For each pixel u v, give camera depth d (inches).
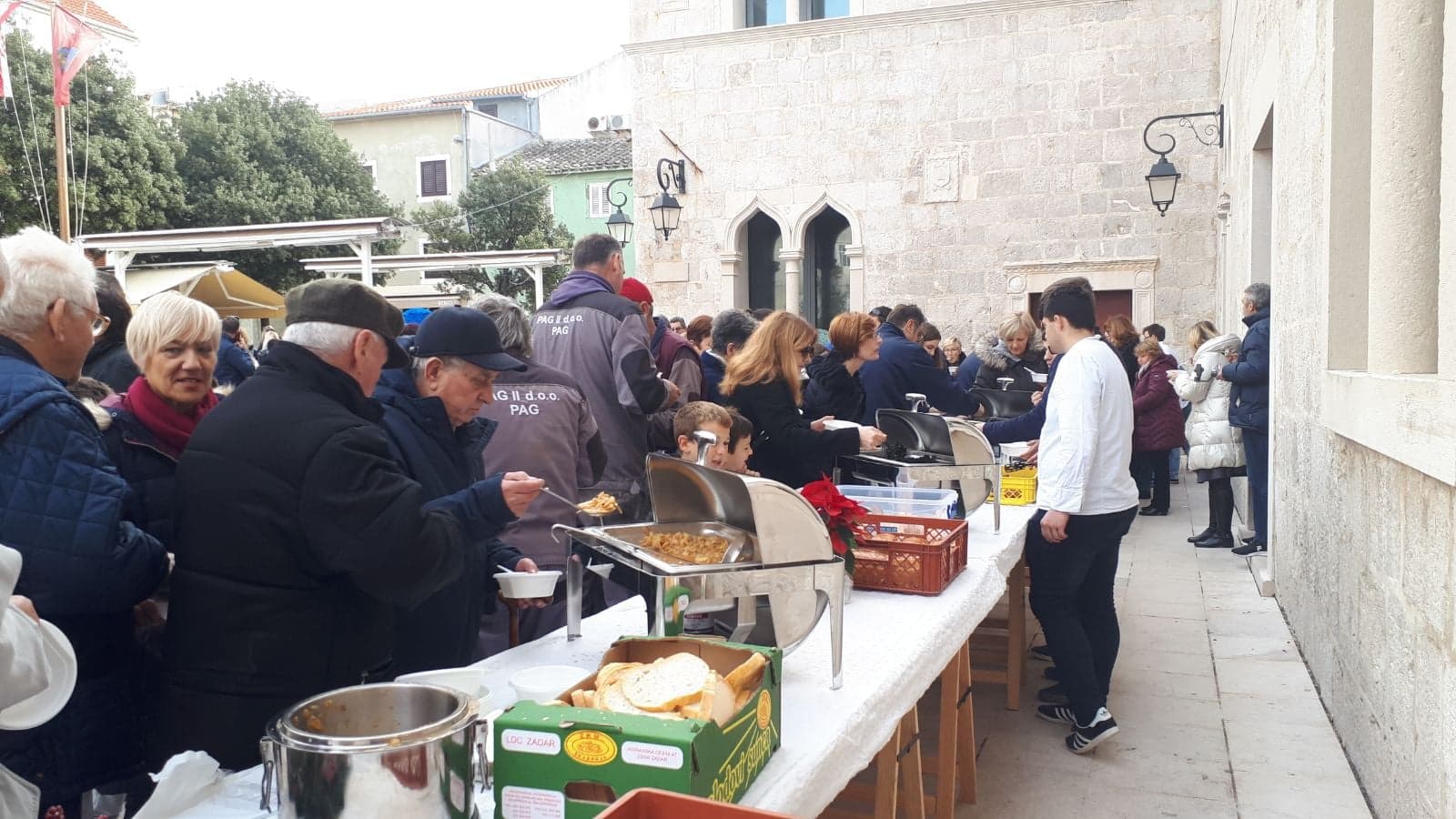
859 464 156.3
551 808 53.2
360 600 75.0
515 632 104.2
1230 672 171.6
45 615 67.4
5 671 47.6
